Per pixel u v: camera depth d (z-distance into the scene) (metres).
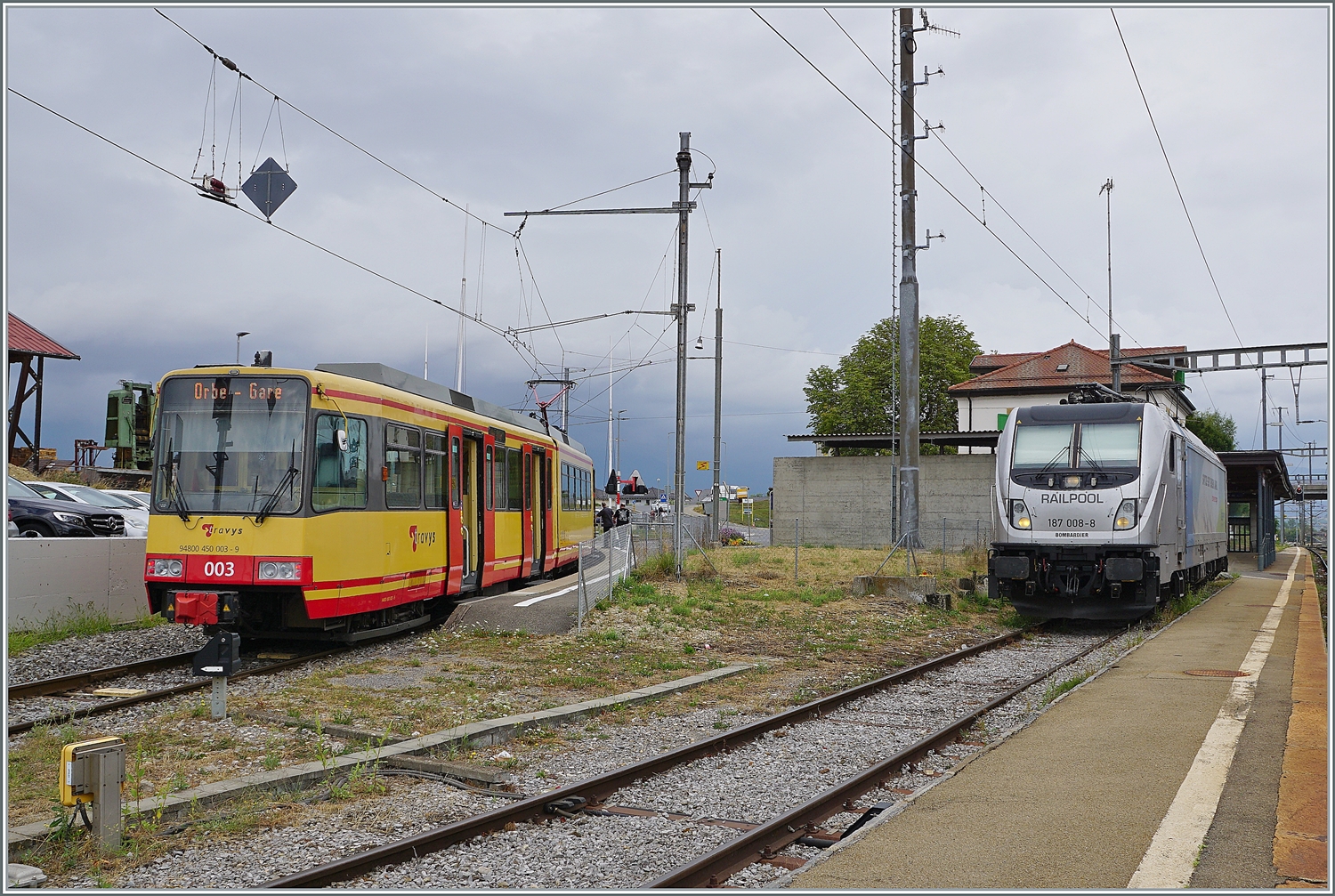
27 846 6.11
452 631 16.14
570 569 28.19
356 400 14.17
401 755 8.46
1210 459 28.44
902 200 26.23
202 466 13.26
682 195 23.45
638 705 11.41
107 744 6.24
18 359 31.06
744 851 6.34
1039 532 18.97
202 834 6.53
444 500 16.81
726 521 67.81
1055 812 6.77
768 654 15.61
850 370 65.62
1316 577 38.50
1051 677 13.32
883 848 6.12
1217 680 12.05
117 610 16.98
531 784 8.00
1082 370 58.44
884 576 22.92
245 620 13.45
